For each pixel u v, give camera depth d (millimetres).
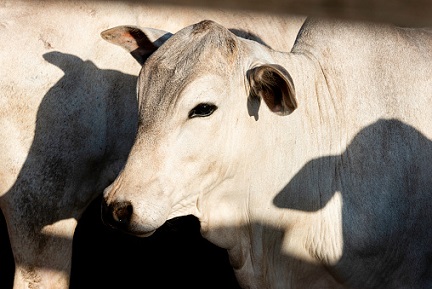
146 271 6426
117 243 6707
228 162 3957
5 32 4688
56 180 4848
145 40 4191
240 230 4254
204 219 4102
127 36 4223
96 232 6730
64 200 4922
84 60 4867
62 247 4988
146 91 3768
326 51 4461
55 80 4762
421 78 4582
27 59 4699
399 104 4480
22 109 4684
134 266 6480
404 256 4539
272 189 4172
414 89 4551
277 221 4266
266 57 4059
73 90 4824
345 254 4391
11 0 4789
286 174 4180
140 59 4285
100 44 4934
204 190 3941
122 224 3641
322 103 4332
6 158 4699
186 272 6410
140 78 3820
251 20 5648
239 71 3865
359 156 4387
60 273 5027
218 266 6469
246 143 3988
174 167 3727
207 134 3770
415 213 4500
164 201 3695
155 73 3750
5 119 4660
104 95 4941
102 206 3715
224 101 3775
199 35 3803
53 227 4914
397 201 4410
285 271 4449
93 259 6539
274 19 5770
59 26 4820
